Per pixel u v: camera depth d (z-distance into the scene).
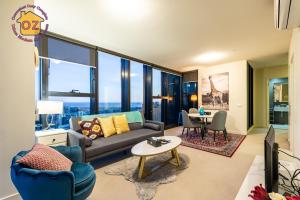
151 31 2.88
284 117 6.93
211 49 3.92
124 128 3.59
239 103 5.20
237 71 5.22
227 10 2.21
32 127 1.87
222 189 2.00
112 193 1.94
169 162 2.81
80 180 1.49
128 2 2.02
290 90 3.52
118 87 4.41
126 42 3.43
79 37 3.14
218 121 4.18
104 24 2.61
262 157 1.95
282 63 5.73
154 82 5.66
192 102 6.60
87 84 3.60
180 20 2.48
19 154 1.55
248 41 3.38
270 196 0.82
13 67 1.74
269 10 2.21
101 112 3.95
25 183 1.27
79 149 1.95
